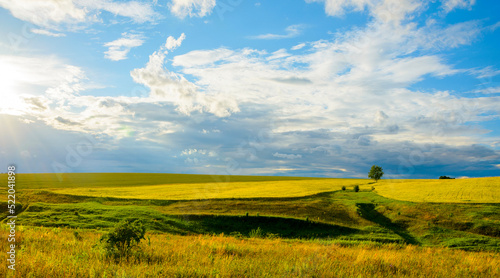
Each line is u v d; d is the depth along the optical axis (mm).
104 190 72188
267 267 10695
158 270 9164
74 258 9984
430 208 52688
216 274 9008
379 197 66438
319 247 19266
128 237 11891
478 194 63500
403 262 13281
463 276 11516
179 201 57062
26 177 108375
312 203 58562
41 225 34281
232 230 41719
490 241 37000
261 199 60688
